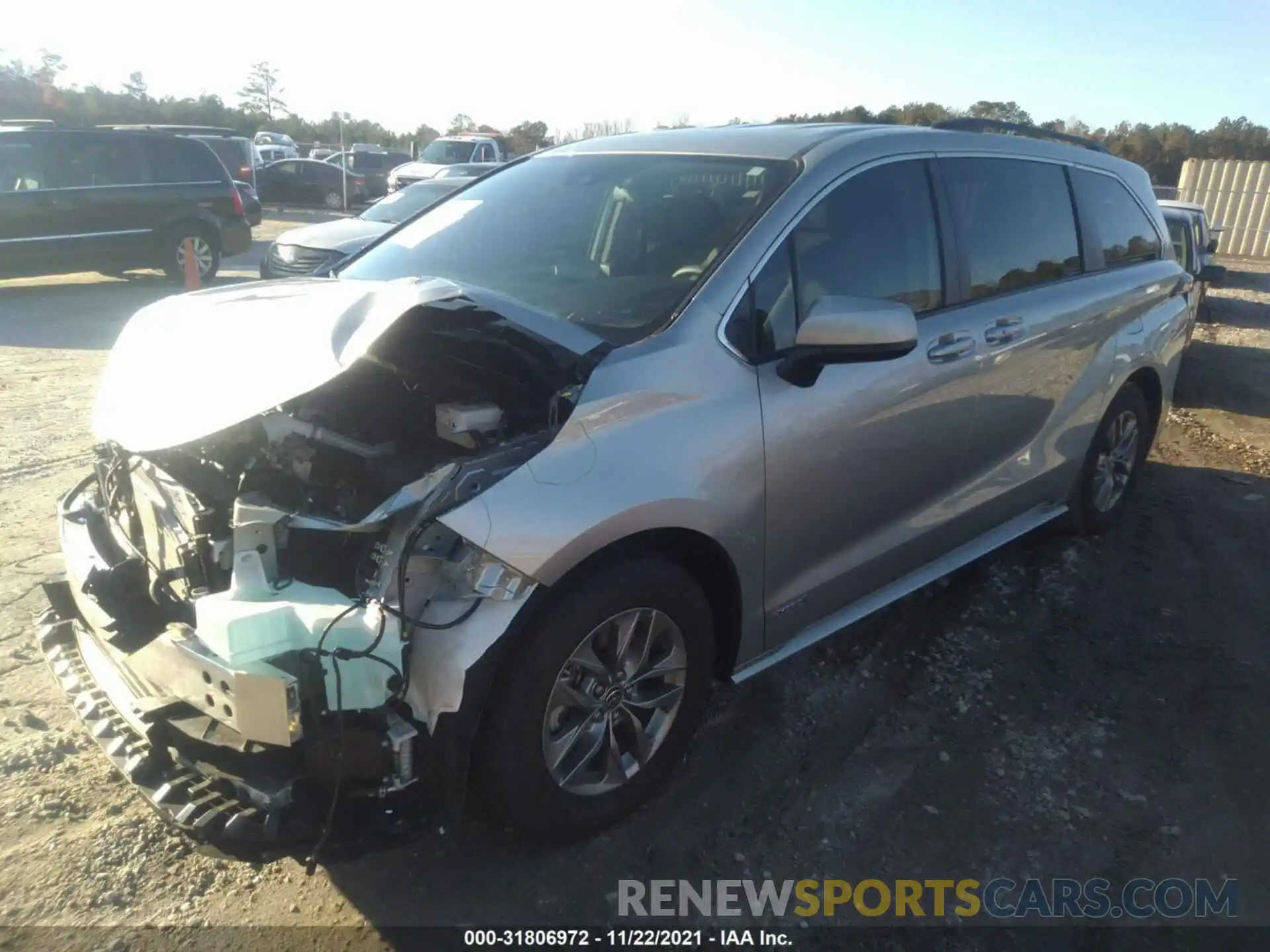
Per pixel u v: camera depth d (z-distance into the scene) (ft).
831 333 9.07
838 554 10.78
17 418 21.31
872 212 11.00
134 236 40.81
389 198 38.14
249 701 6.90
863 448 10.46
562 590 8.11
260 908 8.21
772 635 10.25
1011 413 12.87
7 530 15.28
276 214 86.99
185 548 8.02
